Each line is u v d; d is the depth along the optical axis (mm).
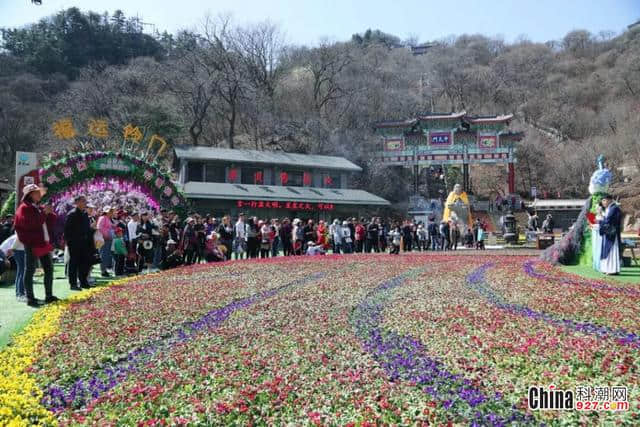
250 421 5797
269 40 83812
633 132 79250
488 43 144750
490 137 64562
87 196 29344
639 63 105312
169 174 32250
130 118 62938
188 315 11594
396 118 85000
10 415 5898
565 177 82750
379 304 12688
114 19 110562
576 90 110438
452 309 11727
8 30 96125
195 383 7098
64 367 7941
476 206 65000
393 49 142375
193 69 73062
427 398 6391
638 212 58000
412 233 36312
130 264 20844
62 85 85562
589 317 10695
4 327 10680
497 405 6156
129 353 8781
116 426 5750
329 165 55281
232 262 24016
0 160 72688
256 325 10562
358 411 5965
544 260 21781
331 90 82562
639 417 5844
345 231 32938
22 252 14188
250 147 74000
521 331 9562
